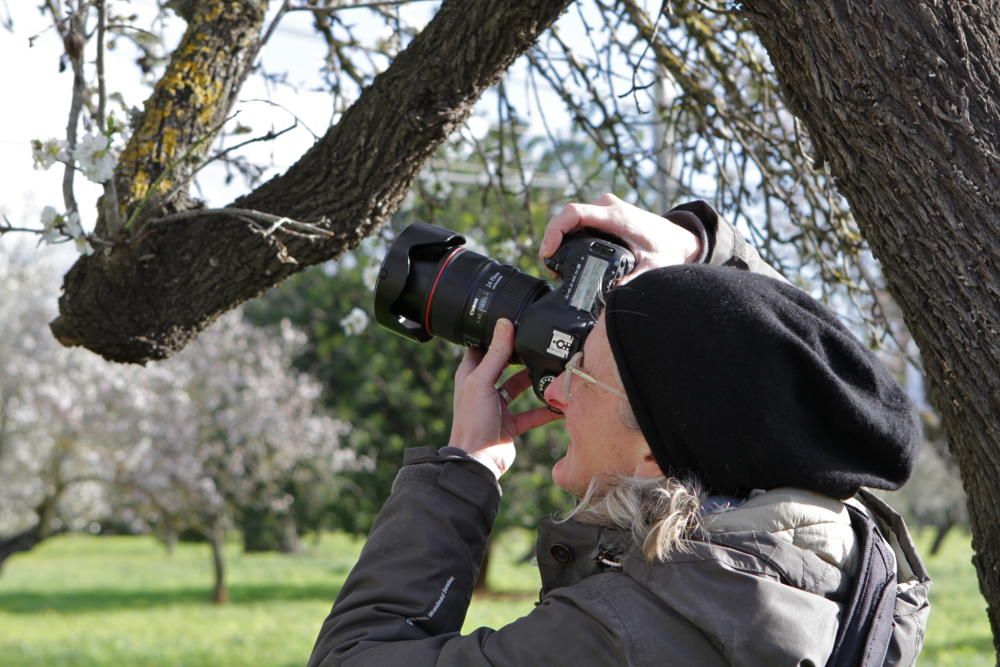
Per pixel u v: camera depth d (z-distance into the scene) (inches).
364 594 54.6
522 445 529.3
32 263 645.3
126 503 679.1
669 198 144.4
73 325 92.7
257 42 99.3
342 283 608.7
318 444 673.0
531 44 85.8
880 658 48.4
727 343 48.8
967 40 59.4
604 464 55.6
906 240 61.1
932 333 62.0
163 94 94.4
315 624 583.2
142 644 520.4
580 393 56.2
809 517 49.2
